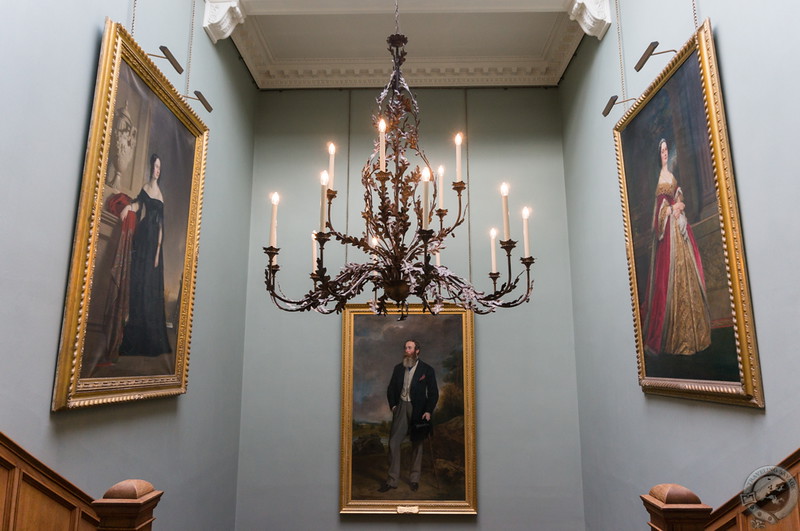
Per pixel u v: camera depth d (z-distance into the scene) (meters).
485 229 8.12
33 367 3.33
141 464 4.73
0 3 3.10
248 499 7.47
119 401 4.23
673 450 4.72
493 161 8.32
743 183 3.66
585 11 6.34
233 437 7.35
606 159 6.37
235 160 7.44
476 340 7.86
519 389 7.72
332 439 7.62
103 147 3.92
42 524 3.24
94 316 3.94
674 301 4.59
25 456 3.11
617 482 6.07
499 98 8.52
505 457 7.55
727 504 3.50
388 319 7.86
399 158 3.68
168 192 5.13
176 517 5.46
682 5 4.51
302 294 7.96
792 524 2.99
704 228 4.08
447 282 3.45
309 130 8.44
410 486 7.43
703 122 4.08
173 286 5.25
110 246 4.14
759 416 3.51
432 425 7.58
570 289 7.95
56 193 3.56
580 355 7.50
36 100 3.38
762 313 3.47
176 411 5.47
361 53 8.27
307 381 7.77
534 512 7.41
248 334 7.88
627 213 5.55
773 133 3.35
